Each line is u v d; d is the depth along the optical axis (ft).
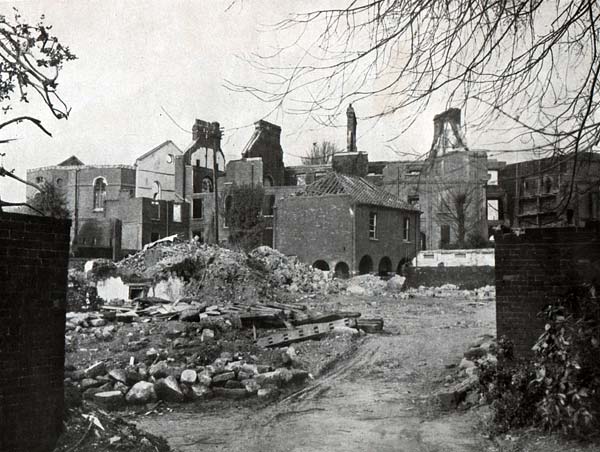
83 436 22.71
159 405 37.42
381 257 125.80
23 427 20.16
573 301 26.76
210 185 186.80
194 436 30.22
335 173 130.72
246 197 148.97
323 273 109.19
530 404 25.75
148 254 91.56
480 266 107.24
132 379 39.83
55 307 21.71
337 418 33.58
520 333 29.22
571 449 22.02
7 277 19.83
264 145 168.66
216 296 79.25
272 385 41.57
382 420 32.24
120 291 81.10
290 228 129.80
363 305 84.99
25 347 20.40
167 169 184.96
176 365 43.93
